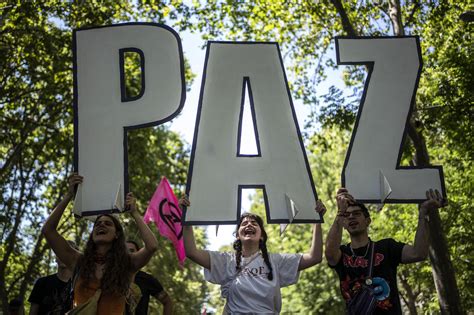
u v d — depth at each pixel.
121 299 5.25
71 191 6.02
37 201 21.75
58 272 6.71
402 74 6.63
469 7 15.04
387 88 6.60
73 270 5.51
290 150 6.40
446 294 13.35
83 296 5.27
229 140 6.39
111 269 5.26
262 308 5.64
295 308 31.19
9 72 18.38
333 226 5.77
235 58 6.57
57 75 18.88
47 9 16.92
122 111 6.36
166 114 6.33
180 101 6.36
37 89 19.23
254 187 6.30
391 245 5.80
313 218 6.21
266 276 5.76
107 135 6.32
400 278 27.08
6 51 17.73
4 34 17.30
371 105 6.56
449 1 15.30
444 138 17.17
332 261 5.81
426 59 15.97
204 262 5.93
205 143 6.35
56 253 5.61
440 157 20.70
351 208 5.85
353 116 14.75
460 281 18.39
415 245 5.78
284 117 6.48
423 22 16.22
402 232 20.44
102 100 6.39
